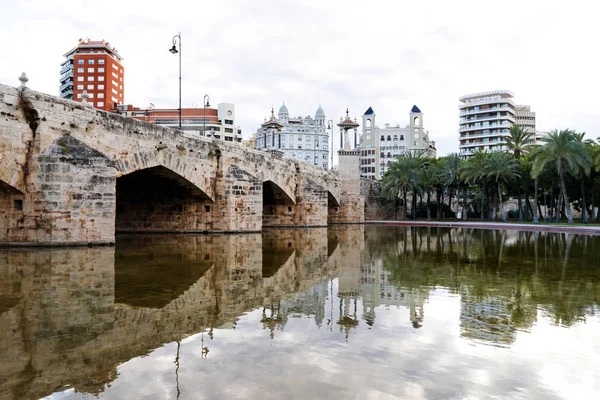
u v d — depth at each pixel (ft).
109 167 76.18
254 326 30.12
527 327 30.35
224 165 119.24
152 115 399.65
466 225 192.75
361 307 36.09
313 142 590.55
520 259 68.95
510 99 443.73
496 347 26.32
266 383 20.86
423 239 114.62
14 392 19.39
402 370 22.70
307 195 171.22
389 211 297.33
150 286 42.63
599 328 30.12
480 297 39.88
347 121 231.30
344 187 228.02
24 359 23.16
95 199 74.49
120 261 59.52
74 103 75.66
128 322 30.14
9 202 70.33
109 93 413.39
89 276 46.98
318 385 20.71
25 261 55.88
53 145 71.10
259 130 553.64
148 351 24.80
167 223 121.80
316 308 35.58
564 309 35.42
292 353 24.93
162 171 100.01
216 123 403.95
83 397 19.04
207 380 21.09
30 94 68.54
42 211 69.62
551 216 229.45
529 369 23.02
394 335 28.53
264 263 61.41
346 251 80.94
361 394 19.83
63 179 70.69
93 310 32.96
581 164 177.58
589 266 60.54
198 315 32.55
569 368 23.16
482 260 67.77
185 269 53.98
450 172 241.55
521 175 229.25
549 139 183.21
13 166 67.92
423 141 501.56
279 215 171.53
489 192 272.92
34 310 32.53
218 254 70.49
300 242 99.81
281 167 154.81
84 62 409.90
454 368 23.02
